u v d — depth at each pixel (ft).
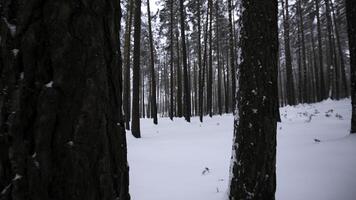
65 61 4.01
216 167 27.81
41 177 3.89
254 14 15.24
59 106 3.99
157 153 37.24
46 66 3.99
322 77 100.27
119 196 4.69
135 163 31.71
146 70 151.94
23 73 3.95
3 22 3.99
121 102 4.96
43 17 3.99
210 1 86.53
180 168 28.58
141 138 52.06
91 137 4.17
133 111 53.21
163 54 148.05
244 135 15.26
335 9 108.27
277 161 26.53
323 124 48.62
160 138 51.67
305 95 102.01
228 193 16.34
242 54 15.66
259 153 14.94
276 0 15.72
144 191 22.09
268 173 15.07
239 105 15.70
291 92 98.68
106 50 4.55
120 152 4.73
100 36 4.36
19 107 3.90
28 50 3.94
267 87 15.10
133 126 52.95
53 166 3.94
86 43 4.16
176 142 45.85
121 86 4.98
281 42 155.84
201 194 20.22
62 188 3.97
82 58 4.12
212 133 53.83
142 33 99.55
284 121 59.00
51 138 3.95
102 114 4.32
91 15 4.24
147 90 176.35
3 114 3.95
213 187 21.56
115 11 4.84
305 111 72.33
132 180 25.30
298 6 105.09
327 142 29.66
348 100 84.84
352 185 18.16
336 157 24.18
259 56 15.11
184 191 21.30
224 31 110.32
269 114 15.08
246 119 15.23
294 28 133.08
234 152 15.90
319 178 20.38
